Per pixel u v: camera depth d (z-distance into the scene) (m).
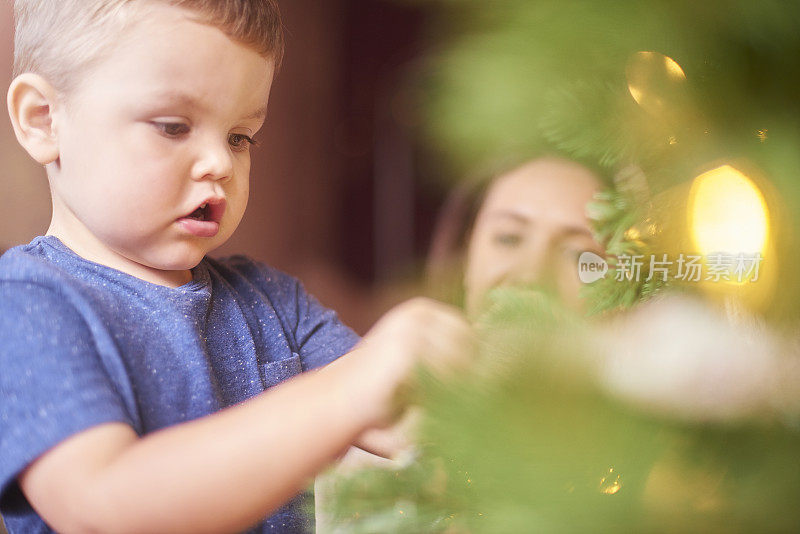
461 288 0.45
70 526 0.40
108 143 0.52
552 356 0.25
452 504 0.28
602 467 0.25
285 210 2.41
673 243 0.29
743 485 0.25
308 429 0.36
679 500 0.25
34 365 0.46
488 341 0.27
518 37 0.27
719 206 0.28
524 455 0.24
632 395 0.25
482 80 0.26
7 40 1.19
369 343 0.37
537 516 0.24
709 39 0.28
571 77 0.28
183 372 0.55
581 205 0.37
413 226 2.31
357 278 2.42
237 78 0.54
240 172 0.59
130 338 0.53
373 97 2.41
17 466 0.42
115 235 0.55
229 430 0.37
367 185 2.43
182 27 0.52
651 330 0.26
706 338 0.25
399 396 0.35
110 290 0.55
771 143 0.28
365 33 2.41
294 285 0.76
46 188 1.37
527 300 0.28
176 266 0.57
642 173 0.30
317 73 2.46
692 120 0.29
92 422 0.43
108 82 0.52
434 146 0.28
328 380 0.38
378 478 0.29
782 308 0.27
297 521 0.57
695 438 0.25
